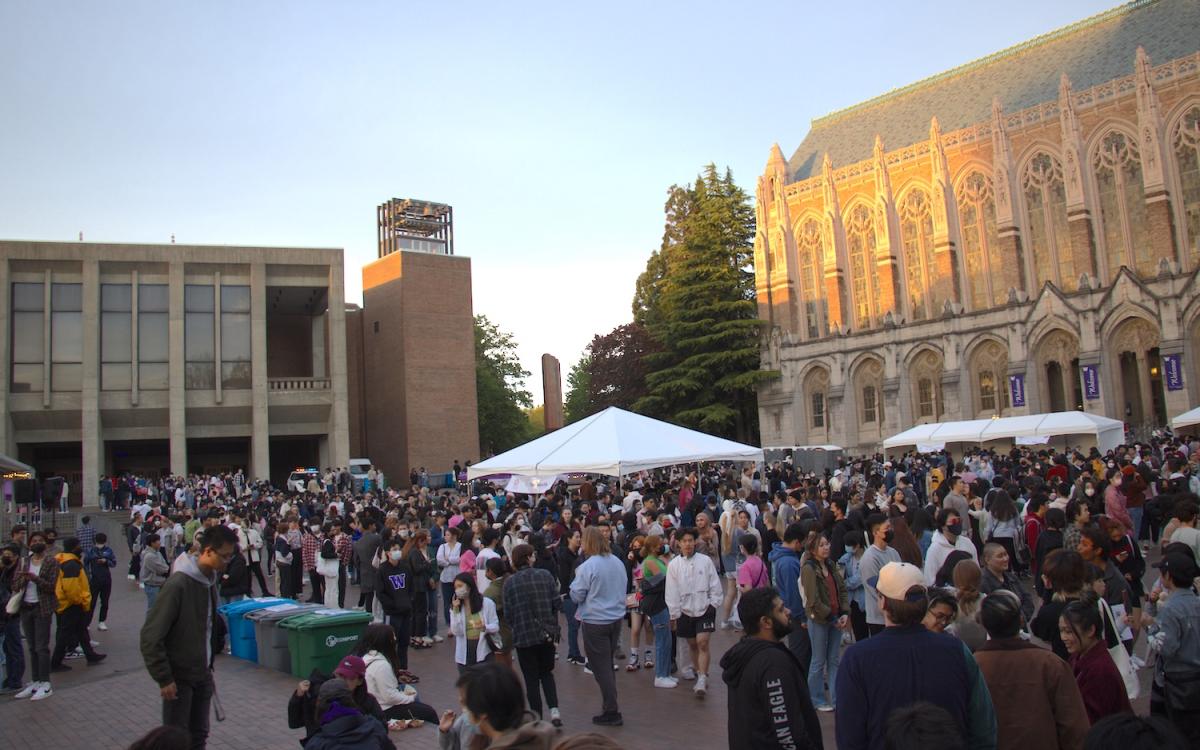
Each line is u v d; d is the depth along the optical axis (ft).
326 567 61.67
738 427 249.55
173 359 179.42
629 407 246.88
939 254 209.77
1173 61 177.68
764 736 19.92
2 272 170.81
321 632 46.14
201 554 27.17
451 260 222.89
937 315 211.82
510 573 41.37
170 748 14.87
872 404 220.84
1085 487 68.39
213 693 29.60
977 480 67.26
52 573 45.80
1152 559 68.13
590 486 80.64
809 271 234.17
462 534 56.44
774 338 235.20
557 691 42.93
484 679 17.53
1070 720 18.35
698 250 235.40
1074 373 188.85
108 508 153.07
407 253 216.33
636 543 45.11
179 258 181.98
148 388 179.01
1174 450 98.78
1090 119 188.85
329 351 208.85
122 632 64.49
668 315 244.63
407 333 214.28
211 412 184.85
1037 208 198.18
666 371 225.56
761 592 21.17
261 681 46.88
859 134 252.42
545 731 13.93
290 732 36.68
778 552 38.17
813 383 230.68
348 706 23.09
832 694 36.96
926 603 18.33
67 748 36.06
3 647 48.91
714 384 227.61
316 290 201.77
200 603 27.17
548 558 54.24
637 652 47.19
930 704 13.19
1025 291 196.24
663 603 42.39
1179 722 23.67
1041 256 197.26
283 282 190.70
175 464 177.27
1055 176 194.90
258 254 187.21
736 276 232.12
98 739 37.22
